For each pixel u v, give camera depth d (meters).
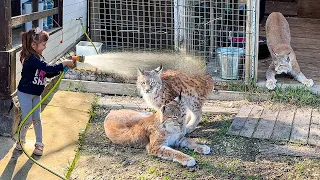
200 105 4.61
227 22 5.83
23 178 3.65
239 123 4.67
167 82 4.55
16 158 3.91
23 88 3.84
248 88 5.37
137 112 4.62
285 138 4.34
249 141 4.34
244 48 5.66
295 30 8.51
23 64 3.81
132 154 4.14
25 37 3.74
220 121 4.83
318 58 6.69
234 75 5.52
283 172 3.81
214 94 5.38
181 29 5.83
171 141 4.18
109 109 5.14
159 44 6.32
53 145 4.21
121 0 6.38
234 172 3.81
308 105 5.09
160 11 6.25
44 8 5.52
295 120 4.72
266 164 3.94
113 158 4.06
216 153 4.14
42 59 3.87
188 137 4.47
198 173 3.78
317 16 9.59
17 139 4.03
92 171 3.84
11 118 4.20
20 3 5.34
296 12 9.88
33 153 3.98
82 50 5.81
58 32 5.73
